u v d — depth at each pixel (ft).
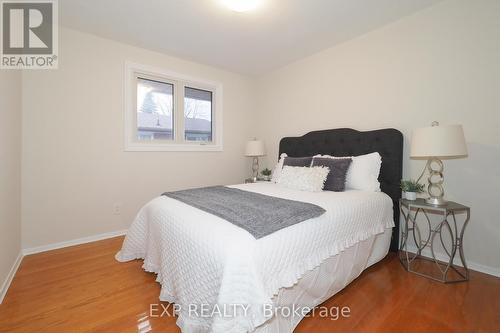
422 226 7.50
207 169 11.82
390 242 7.62
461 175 6.71
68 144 8.24
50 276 6.19
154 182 10.17
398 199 7.58
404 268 6.75
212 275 3.72
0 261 5.39
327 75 9.93
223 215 4.64
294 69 11.30
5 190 5.85
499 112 6.09
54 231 8.07
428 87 7.22
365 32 8.54
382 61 8.22
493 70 6.14
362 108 8.81
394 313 4.83
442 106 6.97
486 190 6.35
